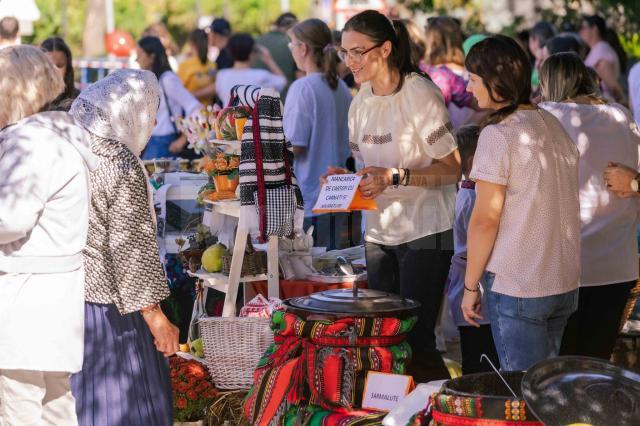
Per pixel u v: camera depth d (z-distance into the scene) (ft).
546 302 13.79
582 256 16.66
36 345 13.14
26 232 12.89
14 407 13.51
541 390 12.31
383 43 16.93
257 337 18.12
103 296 14.10
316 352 15.88
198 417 18.02
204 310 20.61
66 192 13.17
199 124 22.40
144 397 14.43
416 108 16.97
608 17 47.14
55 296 13.23
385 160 17.52
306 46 22.77
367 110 17.65
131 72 14.58
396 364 15.97
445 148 17.07
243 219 18.78
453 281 17.99
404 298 16.55
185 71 34.91
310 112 22.17
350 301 15.99
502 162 13.66
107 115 14.19
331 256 20.24
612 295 16.93
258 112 18.58
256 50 33.24
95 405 14.12
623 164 16.61
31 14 38.19
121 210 13.89
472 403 12.53
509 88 13.88
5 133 13.07
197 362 18.81
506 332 14.08
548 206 13.79
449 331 21.79
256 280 19.65
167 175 22.88
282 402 15.97
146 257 14.05
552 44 31.86
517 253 13.80
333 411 15.65
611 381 12.45
